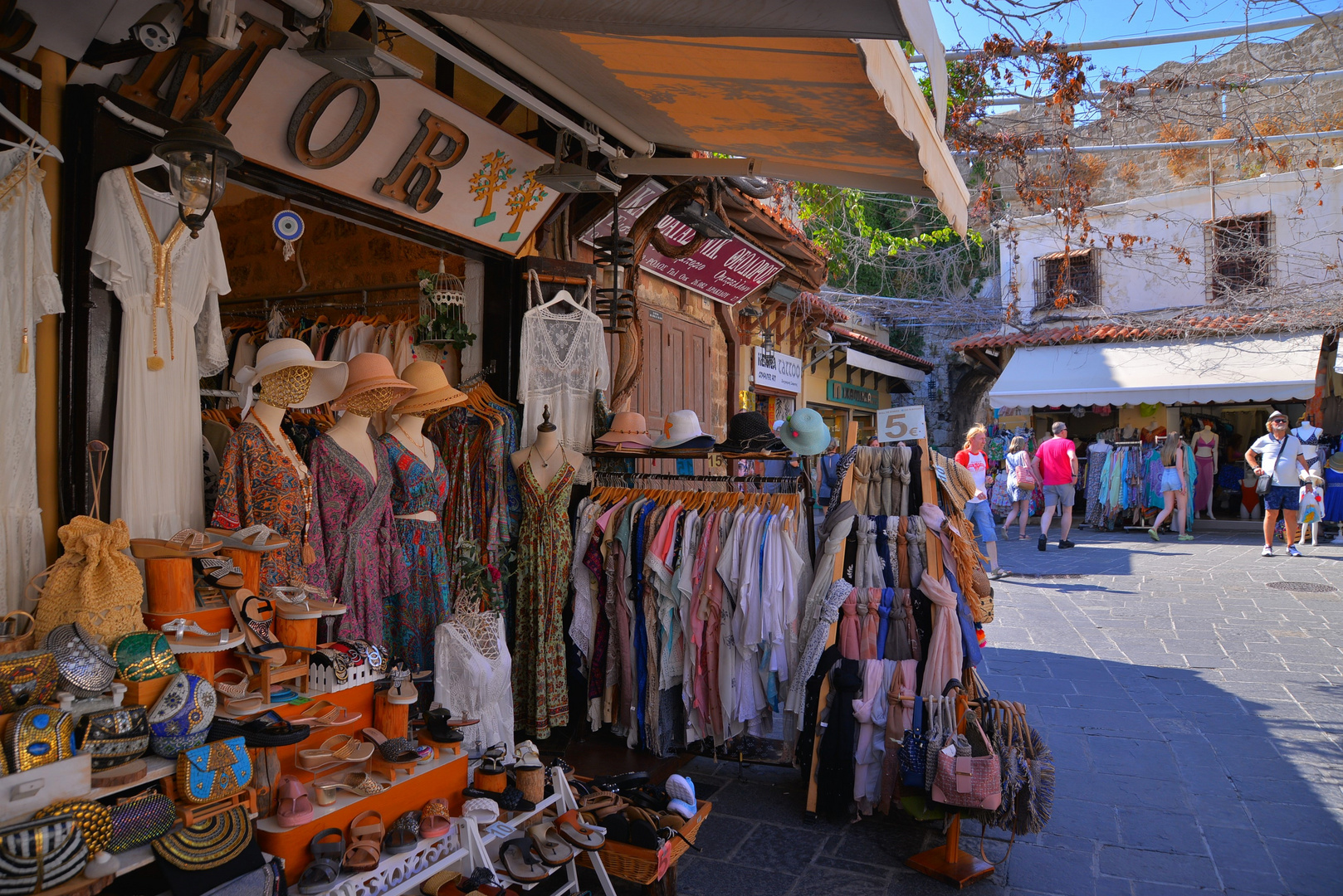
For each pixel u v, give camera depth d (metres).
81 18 2.55
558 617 4.68
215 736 2.41
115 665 2.19
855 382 18.48
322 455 3.49
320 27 2.92
